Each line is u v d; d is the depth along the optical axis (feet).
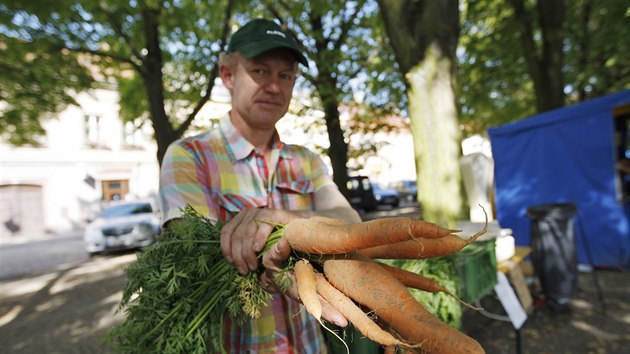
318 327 5.28
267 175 5.12
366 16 25.86
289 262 3.67
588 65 29.81
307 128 26.48
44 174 66.85
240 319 4.21
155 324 4.14
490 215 13.16
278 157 5.28
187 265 4.13
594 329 13.46
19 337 16.16
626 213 19.19
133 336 4.26
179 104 29.07
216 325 4.16
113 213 36.88
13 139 24.77
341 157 25.00
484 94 34.47
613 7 24.12
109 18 19.63
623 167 19.02
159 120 21.30
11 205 64.39
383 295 3.09
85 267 30.83
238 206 4.76
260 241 3.68
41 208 67.10
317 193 5.51
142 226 34.96
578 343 12.57
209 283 4.15
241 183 4.89
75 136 69.62
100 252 37.45
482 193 13.08
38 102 20.92
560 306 14.88
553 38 25.68
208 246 4.19
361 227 3.19
